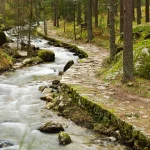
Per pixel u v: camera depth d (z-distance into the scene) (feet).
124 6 40.68
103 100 35.45
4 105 42.34
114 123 30.35
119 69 46.85
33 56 84.23
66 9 163.63
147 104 33.99
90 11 113.19
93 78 48.62
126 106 33.22
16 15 96.78
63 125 33.94
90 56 75.20
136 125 27.63
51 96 44.47
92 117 34.09
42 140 29.91
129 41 41.34
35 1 178.40
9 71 67.05
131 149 26.91
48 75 63.57
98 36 116.57
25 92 49.19
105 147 27.78
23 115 37.88
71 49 102.17
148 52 44.73
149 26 69.92
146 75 42.45
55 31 161.07
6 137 30.71
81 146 28.25
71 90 41.34
